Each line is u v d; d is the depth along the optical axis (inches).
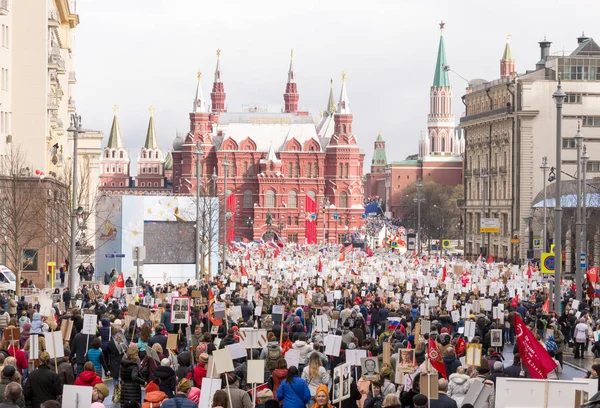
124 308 2881.4
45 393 1366.9
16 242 4215.1
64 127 7042.3
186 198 6210.6
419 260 6515.8
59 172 6348.4
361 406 1510.8
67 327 1809.8
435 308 3011.8
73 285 3809.1
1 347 1657.2
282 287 3900.1
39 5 5251.0
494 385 1395.2
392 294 3368.6
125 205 6077.8
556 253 3294.8
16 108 5241.1
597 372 1341.0
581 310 3238.2
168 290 3784.5
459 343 1935.3
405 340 1956.2
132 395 1581.0
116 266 6077.8
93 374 1396.4
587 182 7711.6
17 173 4522.6
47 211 4945.9
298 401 1334.9
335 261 6176.2
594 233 6717.5
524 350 1402.6
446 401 1253.1
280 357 1526.8
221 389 1279.5
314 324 2459.4
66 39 6929.1
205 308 2871.6
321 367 1459.2
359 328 1908.2
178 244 6166.3
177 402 1248.8
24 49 5241.1
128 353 1582.2
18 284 4062.5
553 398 1167.6
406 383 1448.1
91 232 7519.7
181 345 2297.0
